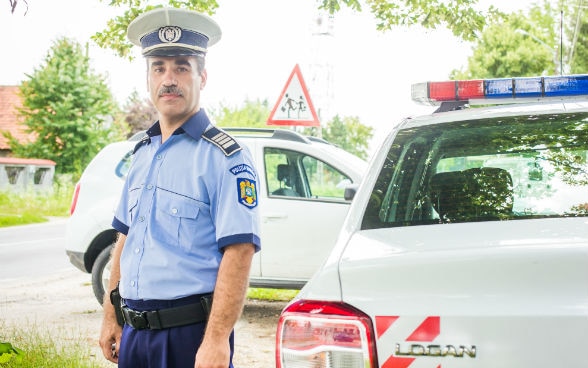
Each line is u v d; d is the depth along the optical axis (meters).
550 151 2.99
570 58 33.66
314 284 2.24
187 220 2.63
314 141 8.12
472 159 3.07
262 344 6.32
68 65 42.22
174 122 2.76
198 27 2.77
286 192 7.31
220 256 2.65
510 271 2.01
